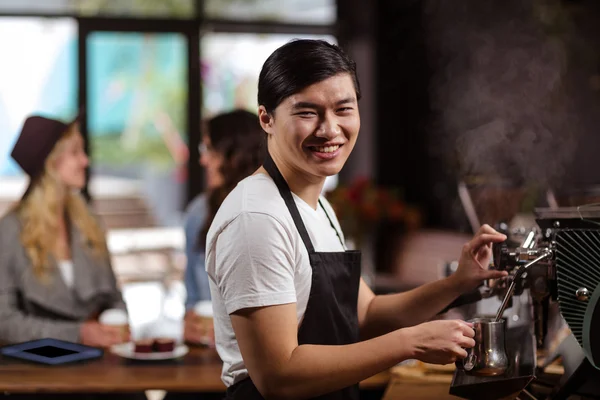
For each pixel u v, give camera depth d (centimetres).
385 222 621
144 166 673
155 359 253
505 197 244
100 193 667
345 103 154
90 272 299
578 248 150
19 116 648
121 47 663
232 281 152
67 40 654
